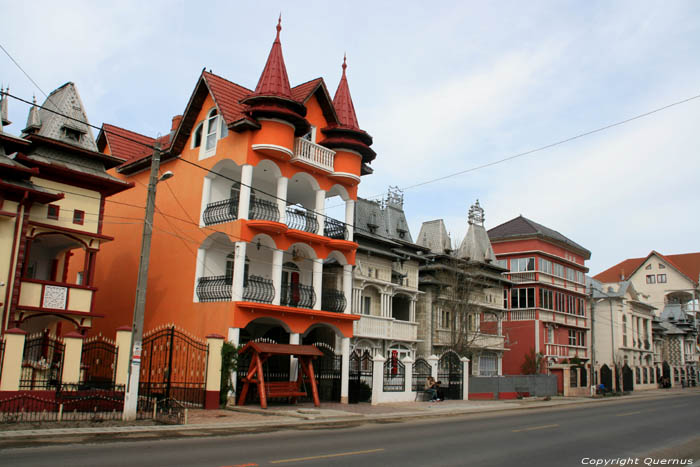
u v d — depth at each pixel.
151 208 17.36
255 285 23.84
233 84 26.55
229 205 24.28
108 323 29.09
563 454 12.86
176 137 26.92
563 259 55.19
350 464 10.63
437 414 23.45
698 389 69.06
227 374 21.72
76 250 30.73
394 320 34.47
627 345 61.50
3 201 19.31
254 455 11.28
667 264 88.88
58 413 16.48
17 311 20.02
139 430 14.87
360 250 32.53
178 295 25.50
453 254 42.81
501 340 45.00
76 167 22.80
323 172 26.69
